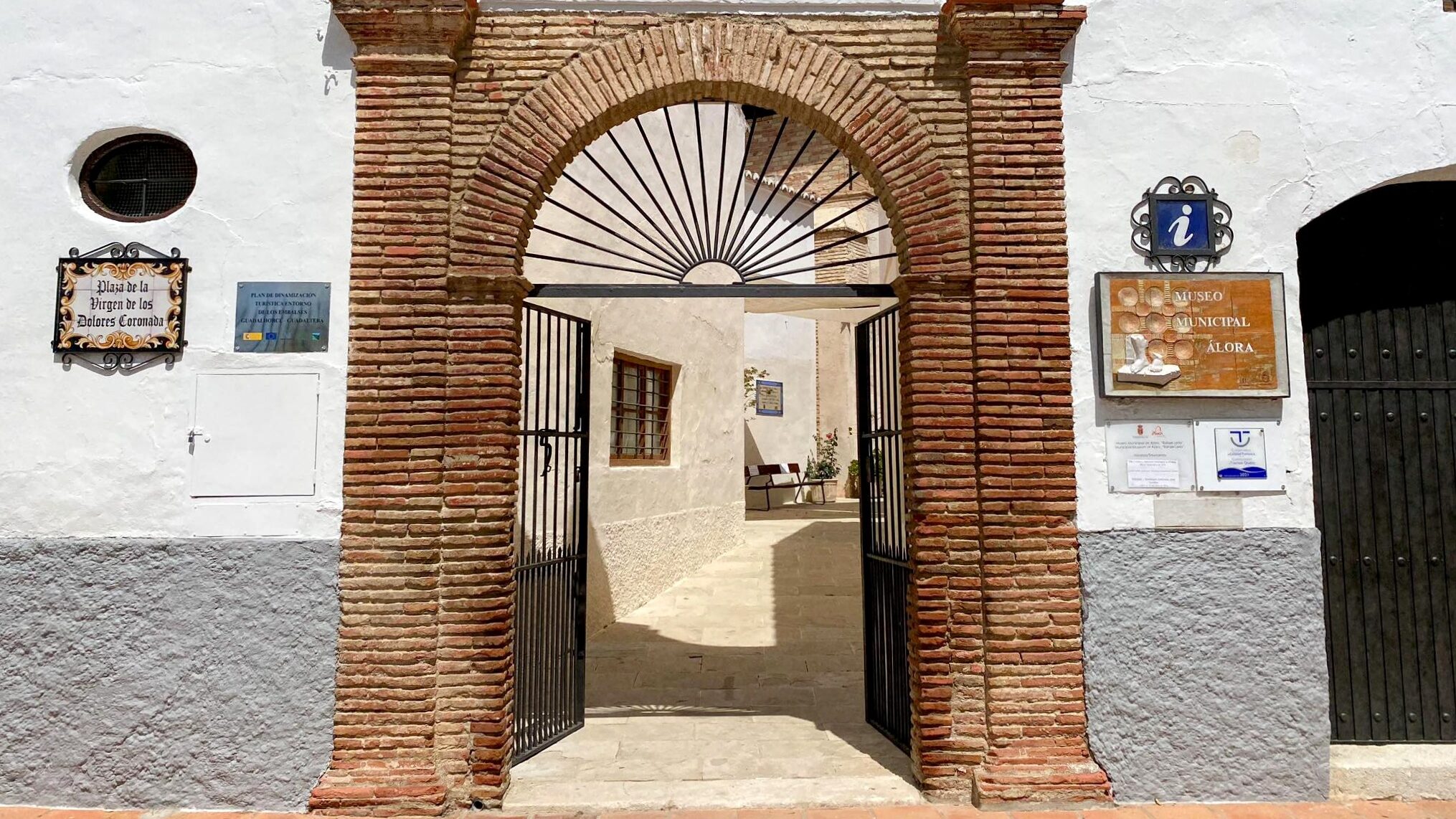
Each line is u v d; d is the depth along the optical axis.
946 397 4.16
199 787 3.98
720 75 4.34
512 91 4.32
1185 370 4.13
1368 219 4.74
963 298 4.23
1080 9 4.25
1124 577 4.09
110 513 4.09
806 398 15.92
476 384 4.12
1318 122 4.30
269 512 4.08
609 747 4.73
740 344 10.61
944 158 4.30
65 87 4.28
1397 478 4.55
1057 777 3.96
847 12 4.39
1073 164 4.27
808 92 4.34
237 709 4.00
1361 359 4.64
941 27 4.36
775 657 6.54
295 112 4.26
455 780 3.99
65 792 3.99
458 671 4.04
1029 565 4.08
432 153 4.20
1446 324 4.65
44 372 4.13
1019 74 4.29
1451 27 4.34
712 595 8.31
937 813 3.93
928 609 4.12
